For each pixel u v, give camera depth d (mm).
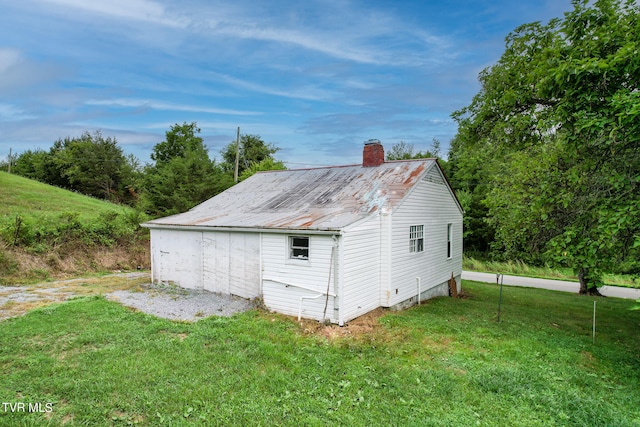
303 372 6223
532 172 12219
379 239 10852
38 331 7949
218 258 12211
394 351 7398
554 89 8422
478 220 34156
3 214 20266
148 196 24250
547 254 9336
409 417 4887
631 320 11516
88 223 18453
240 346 7352
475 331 9102
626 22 8109
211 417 4738
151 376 5824
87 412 4770
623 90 6883
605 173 8445
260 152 49156
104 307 10086
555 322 10789
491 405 5289
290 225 9953
